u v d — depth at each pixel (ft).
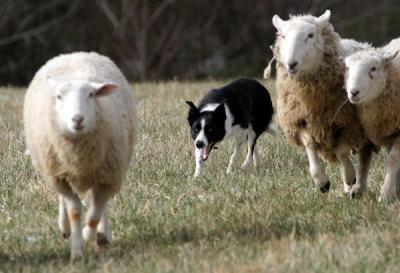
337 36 42.52
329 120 42.22
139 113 68.18
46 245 37.63
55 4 154.10
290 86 42.52
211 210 40.98
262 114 54.54
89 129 34.60
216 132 50.11
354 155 51.60
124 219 40.29
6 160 52.34
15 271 33.94
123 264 33.76
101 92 35.19
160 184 46.68
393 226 36.91
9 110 74.23
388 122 40.68
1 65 156.15
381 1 162.91
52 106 35.45
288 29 41.81
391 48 43.75
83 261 34.09
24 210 42.50
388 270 31.17
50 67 39.04
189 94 82.23
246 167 51.75
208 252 34.53
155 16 160.56
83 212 42.22
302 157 52.75
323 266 31.76
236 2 165.07
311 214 39.81
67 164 35.70
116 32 160.66
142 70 158.51
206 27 161.79
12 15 150.82
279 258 33.01
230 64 163.22
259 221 38.91
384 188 41.65
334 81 41.91
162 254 34.94
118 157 36.58
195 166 51.29
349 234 36.04
